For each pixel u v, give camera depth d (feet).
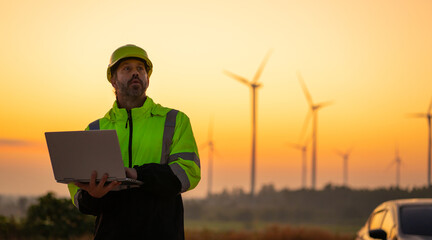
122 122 12.03
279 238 84.02
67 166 11.07
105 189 10.97
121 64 12.22
